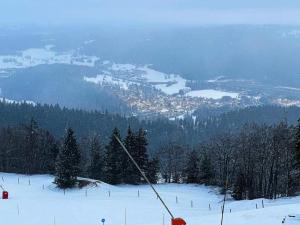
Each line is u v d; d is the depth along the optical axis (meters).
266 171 78.69
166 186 82.94
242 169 77.19
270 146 75.62
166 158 101.75
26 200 59.31
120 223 45.88
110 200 60.62
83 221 47.34
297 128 56.38
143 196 66.19
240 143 81.00
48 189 71.56
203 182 84.94
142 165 85.00
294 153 58.47
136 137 85.00
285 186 79.38
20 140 98.06
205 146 102.12
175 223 11.25
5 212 51.25
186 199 64.94
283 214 34.09
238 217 34.84
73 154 71.75
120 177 83.25
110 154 83.50
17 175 89.88
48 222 46.94
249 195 73.56
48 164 94.69
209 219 35.34
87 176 94.56
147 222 43.88
